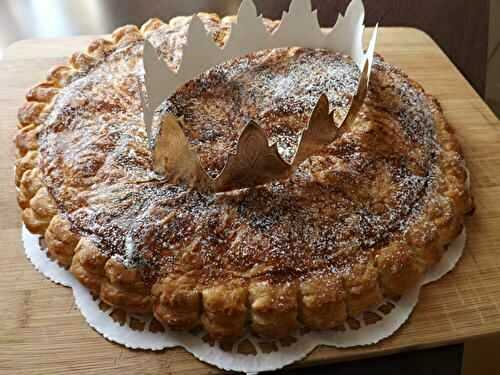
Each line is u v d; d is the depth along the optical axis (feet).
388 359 1.40
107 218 1.43
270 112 1.61
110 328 1.38
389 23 2.25
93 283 1.41
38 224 1.49
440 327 1.41
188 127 1.57
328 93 1.64
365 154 1.52
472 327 1.41
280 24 1.69
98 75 1.72
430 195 1.51
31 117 1.65
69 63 1.79
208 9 2.24
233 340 1.37
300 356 1.36
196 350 1.36
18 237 1.53
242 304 1.34
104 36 2.05
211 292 1.34
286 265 1.37
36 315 1.41
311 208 1.44
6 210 1.58
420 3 2.29
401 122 1.61
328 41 1.75
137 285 1.37
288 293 1.35
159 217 1.42
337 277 1.37
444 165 1.59
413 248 1.44
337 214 1.44
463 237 1.54
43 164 1.54
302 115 1.60
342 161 1.51
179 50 1.77
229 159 1.37
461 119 1.84
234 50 1.65
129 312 1.40
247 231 1.40
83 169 1.50
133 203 1.44
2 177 1.64
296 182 1.47
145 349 1.36
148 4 2.26
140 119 1.60
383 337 1.39
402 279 1.41
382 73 1.71
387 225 1.44
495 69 2.53
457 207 1.54
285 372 1.38
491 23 2.50
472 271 1.50
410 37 2.10
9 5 2.28
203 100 1.63
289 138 1.57
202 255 1.38
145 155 1.52
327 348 1.37
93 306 1.41
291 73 1.70
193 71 1.59
